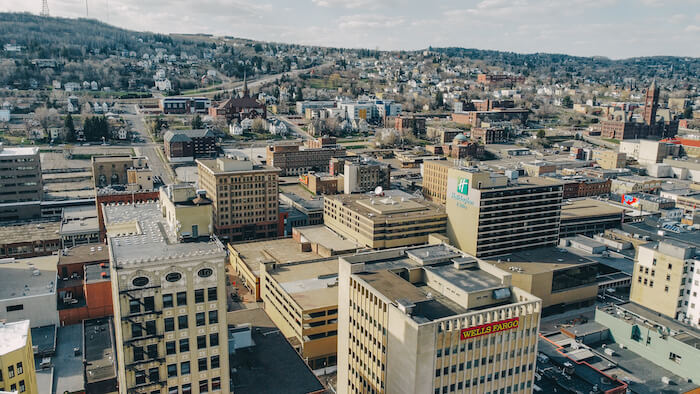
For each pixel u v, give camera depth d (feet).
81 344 518.37
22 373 323.37
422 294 375.04
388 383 365.40
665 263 591.78
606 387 421.59
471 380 346.95
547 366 453.17
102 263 628.69
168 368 290.35
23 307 544.62
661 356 476.13
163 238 318.86
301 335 551.59
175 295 282.56
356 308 406.21
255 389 382.63
